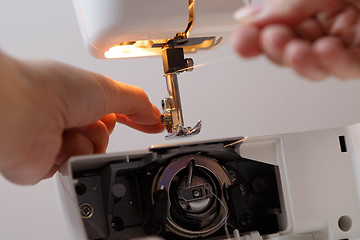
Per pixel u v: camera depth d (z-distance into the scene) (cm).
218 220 68
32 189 147
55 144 56
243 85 157
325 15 39
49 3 151
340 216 70
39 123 52
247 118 157
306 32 40
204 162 68
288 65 39
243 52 41
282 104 159
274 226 72
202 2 72
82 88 59
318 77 39
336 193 71
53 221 147
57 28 151
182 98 154
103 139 73
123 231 66
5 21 148
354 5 39
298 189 70
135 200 67
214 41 88
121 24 69
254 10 41
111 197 64
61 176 66
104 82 65
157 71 155
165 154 63
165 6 69
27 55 149
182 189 67
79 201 66
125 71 153
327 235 71
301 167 71
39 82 53
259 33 40
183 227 66
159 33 72
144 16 69
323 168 71
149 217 65
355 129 72
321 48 37
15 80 50
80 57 152
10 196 146
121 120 90
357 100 163
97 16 70
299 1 39
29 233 146
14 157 52
